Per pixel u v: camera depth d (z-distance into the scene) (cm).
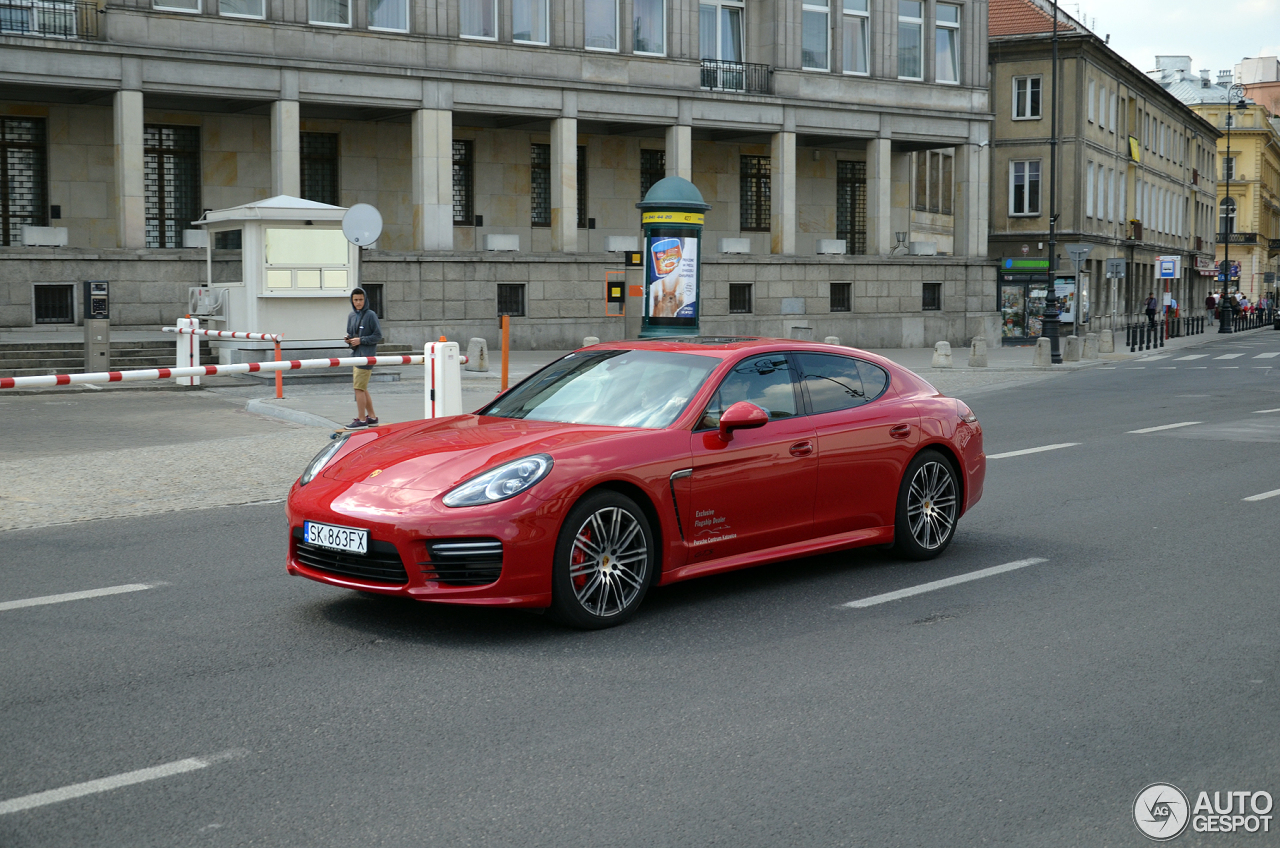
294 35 3053
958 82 4266
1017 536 921
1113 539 909
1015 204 5703
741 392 729
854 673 578
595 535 644
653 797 430
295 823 407
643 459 662
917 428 812
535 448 646
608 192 3859
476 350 2566
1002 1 5844
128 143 2859
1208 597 733
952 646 625
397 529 607
